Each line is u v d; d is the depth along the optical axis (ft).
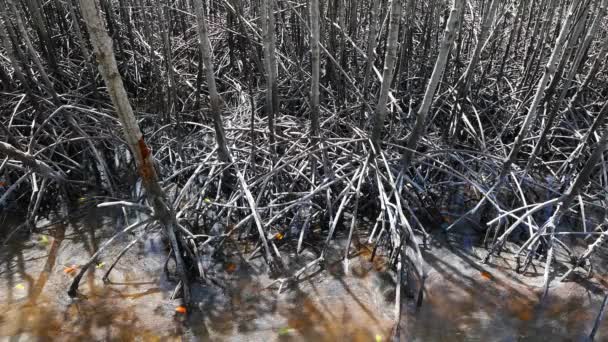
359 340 12.10
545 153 19.99
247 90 22.25
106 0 23.12
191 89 23.16
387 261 14.37
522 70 22.68
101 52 8.87
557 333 12.35
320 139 15.61
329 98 20.51
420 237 15.53
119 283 13.62
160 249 14.82
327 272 14.12
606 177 17.07
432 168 17.42
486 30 15.48
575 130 19.35
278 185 16.12
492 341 12.17
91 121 20.10
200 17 12.53
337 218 14.06
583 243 15.46
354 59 20.65
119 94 9.56
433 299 13.24
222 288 13.58
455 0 11.34
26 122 18.97
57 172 16.74
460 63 22.44
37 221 16.11
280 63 19.80
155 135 19.61
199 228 15.71
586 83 18.53
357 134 16.90
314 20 12.84
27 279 13.67
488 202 16.51
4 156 17.22
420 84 21.47
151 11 23.71
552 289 13.50
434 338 12.23
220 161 15.89
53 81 21.67
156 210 12.17
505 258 14.65
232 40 22.95
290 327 12.45
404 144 17.79
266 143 17.40
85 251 14.85
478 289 13.53
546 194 17.67
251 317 12.73
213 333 12.26
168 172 18.70
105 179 18.30
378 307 13.02
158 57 23.34
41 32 20.48
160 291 13.41
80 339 11.98
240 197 15.72
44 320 12.43
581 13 14.02
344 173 16.44
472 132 19.01
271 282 13.82
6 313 12.58
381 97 13.66
